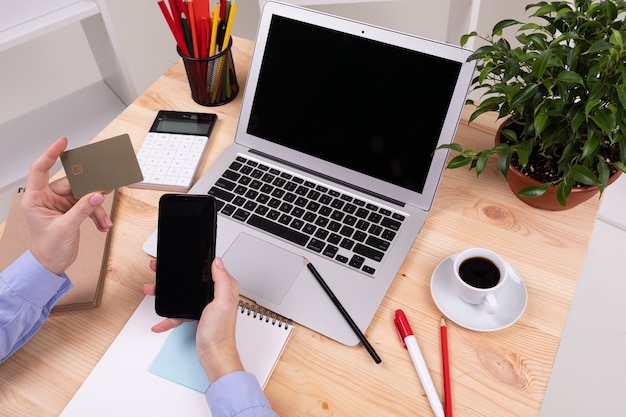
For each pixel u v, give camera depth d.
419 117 0.89
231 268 0.86
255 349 0.78
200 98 1.13
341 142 0.95
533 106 0.81
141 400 0.74
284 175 0.98
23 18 1.38
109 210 0.95
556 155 0.89
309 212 0.92
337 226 0.90
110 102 1.77
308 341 0.80
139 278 0.88
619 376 1.53
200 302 0.76
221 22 1.06
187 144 1.05
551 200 0.90
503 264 0.80
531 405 0.73
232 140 1.07
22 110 2.04
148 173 1.00
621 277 1.71
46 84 2.09
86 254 0.89
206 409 0.73
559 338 0.79
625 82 0.71
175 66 1.24
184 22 1.02
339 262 0.86
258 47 0.98
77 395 0.75
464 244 0.90
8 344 0.76
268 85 0.98
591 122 0.76
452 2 1.53
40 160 0.77
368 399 0.75
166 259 0.77
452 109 0.86
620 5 0.79
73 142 1.64
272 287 0.84
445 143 0.88
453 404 0.74
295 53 0.95
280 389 0.76
